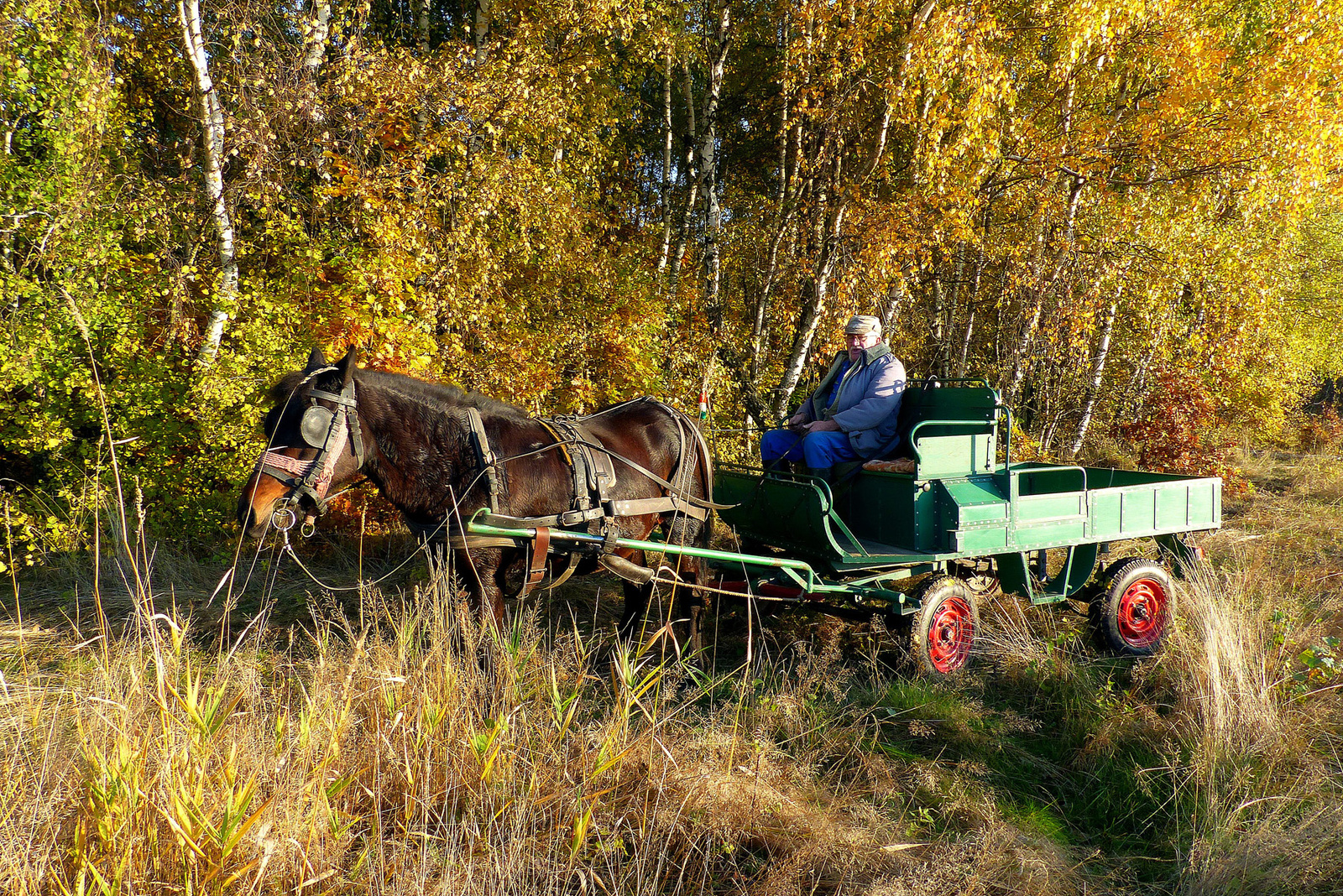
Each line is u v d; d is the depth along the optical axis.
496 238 8.43
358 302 7.00
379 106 7.36
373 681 3.11
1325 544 7.46
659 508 4.23
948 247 10.77
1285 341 15.90
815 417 5.40
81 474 6.18
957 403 4.85
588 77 9.43
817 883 2.77
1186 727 3.90
